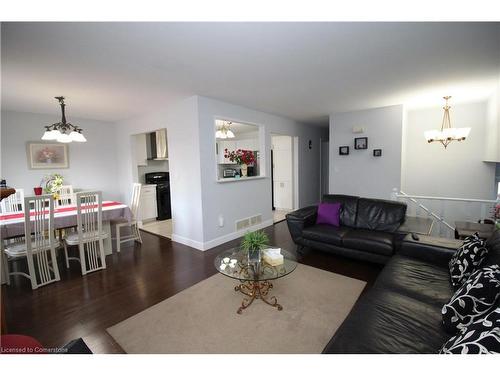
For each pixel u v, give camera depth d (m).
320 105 4.09
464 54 2.19
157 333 1.80
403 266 1.98
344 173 4.73
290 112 4.66
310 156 6.36
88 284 2.57
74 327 1.89
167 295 2.33
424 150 4.47
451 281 1.70
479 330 0.87
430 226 2.88
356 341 1.17
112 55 2.11
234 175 4.61
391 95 3.50
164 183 5.82
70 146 4.65
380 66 2.46
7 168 3.99
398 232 2.71
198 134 3.45
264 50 2.07
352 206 3.41
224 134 4.79
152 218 5.60
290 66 2.42
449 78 2.82
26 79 2.63
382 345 1.13
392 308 1.41
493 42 1.97
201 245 3.61
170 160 3.96
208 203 3.65
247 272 2.07
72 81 2.71
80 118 4.77
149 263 3.12
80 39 1.82
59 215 2.87
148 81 2.78
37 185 4.27
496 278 1.19
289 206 6.23
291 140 5.90
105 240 3.40
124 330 1.84
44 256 2.59
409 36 1.87
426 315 1.35
